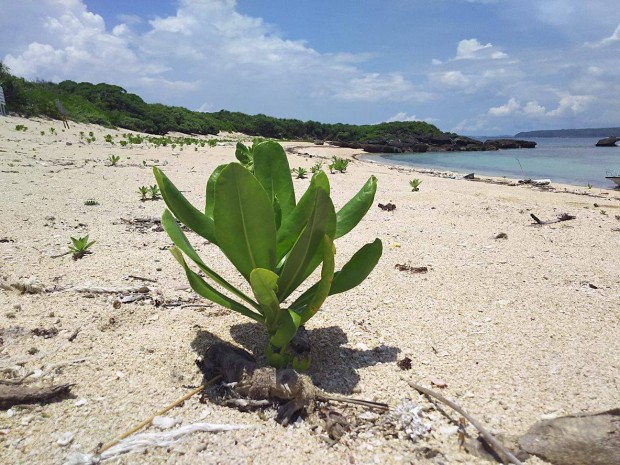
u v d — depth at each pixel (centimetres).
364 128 5728
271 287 203
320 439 178
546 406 197
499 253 449
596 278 374
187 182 859
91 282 326
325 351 249
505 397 204
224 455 167
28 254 377
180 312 288
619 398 201
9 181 716
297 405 191
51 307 281
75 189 699
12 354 226
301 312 240
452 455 171
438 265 404
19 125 1641
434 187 1008
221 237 215
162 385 209
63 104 2536
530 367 230
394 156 3353
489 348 251
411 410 196
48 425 177
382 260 415
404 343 258
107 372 215
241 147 350
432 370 229
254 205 207
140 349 238
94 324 263
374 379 221
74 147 1395
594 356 242
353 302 315
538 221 607
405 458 169
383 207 690
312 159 1877
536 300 323
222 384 207
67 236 442
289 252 238
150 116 3594
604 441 167
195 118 4216
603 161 2530
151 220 525
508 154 3600
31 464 157
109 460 162
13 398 185
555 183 1366
